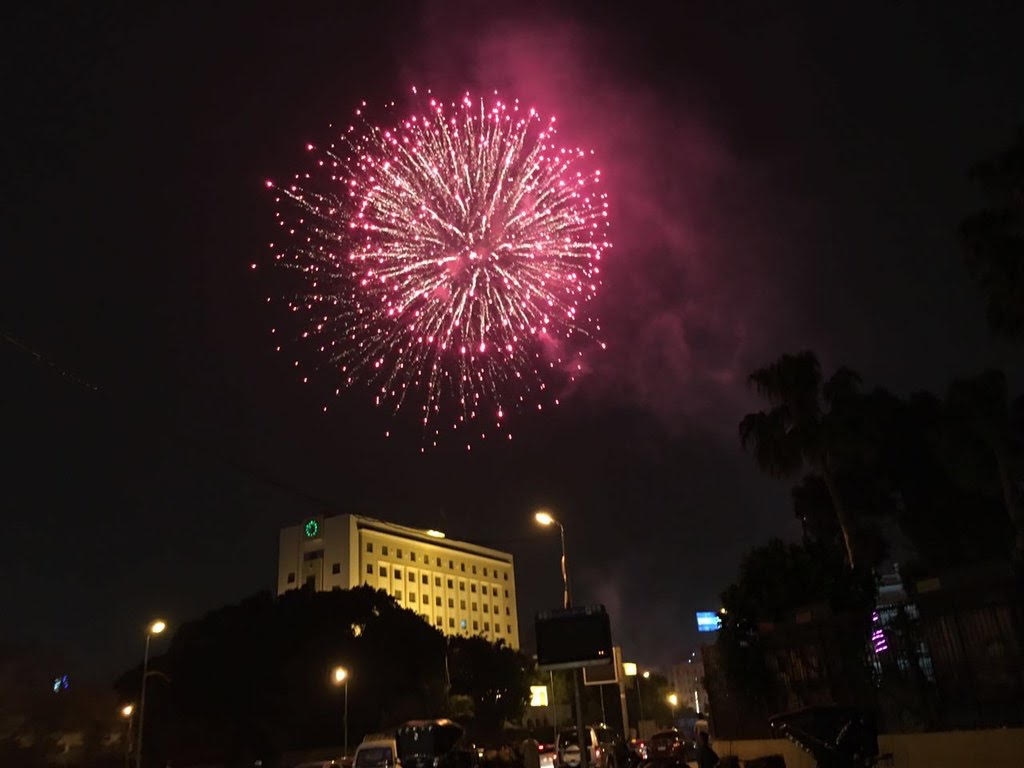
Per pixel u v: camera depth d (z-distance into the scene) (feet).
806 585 64.28
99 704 161.89
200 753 172.65
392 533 416.46
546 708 288.92
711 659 77.51
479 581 470.39
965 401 88.43
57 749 146.82
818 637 55.57
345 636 201.16
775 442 88.84
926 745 41.19
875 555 99.25
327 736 188.14
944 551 97.55
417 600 421.59
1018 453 86.69
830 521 101.81
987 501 96.02
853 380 92.02
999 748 36.78
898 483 99.09
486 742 246.27
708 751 50.26
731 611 67.62
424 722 95.61
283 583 395.55
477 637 274.57
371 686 198.18
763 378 90.74
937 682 42.73
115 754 159.74
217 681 181.27
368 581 392.68
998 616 39.73
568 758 99.40
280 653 190.70
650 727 235.61
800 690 58.08
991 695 39.70
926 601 43.47
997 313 62.59
